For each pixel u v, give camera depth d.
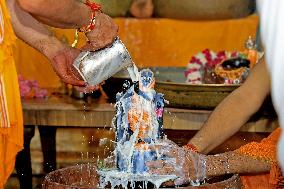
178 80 4.39
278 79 1.08
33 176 5.07
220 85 3.54
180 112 3.62
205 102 3.59
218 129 2.62
